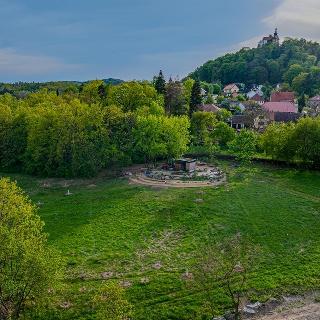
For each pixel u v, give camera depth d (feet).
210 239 204.44
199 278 165.48
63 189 288.30
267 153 334.65
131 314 140.36
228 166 334.85
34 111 358.64
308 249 195.62
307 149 312.71
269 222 221.66
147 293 162.09
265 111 531.09
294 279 172.04
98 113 333.83
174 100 443.73
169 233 212.84
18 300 136.26
